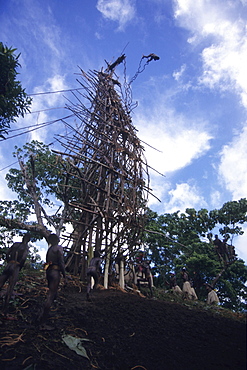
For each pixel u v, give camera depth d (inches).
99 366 186.9
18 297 280.1
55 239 255.1
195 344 215.0
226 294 905.5
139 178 465.1
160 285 840.3
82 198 504.7
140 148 511.2
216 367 182.1
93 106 575.5
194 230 1000.9
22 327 219.3
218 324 256.1
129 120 551.2
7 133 354.9
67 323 240.7
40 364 176.7
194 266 861.8
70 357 192.5
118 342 216.5
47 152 705.0
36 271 456.8
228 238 987.9
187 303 423.2
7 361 175.3
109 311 273.7
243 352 201.5
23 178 638.5
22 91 368.8
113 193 449.7
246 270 932.6
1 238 388.8
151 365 187.3
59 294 322.7
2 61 344.5
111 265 424.5
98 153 515.5
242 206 997.2
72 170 573.6
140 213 443.2
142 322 253.3
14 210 549.6
